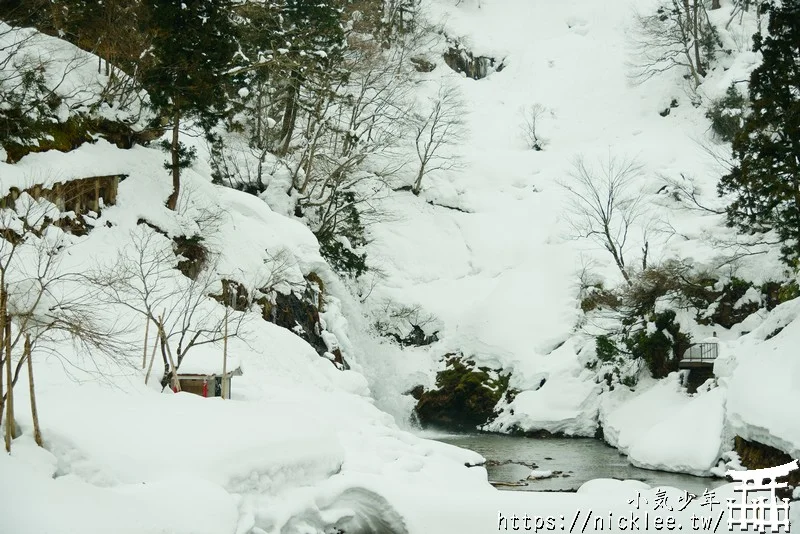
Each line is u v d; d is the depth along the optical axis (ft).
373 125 151.02
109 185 82.53
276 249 98.43
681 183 144.77
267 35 110.63
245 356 74.64
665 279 111.96
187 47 87.25
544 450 101.19
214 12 88.22
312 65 118.42
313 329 100.17
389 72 175.52
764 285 112.16
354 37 151.33
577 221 143.54
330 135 143.64
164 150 95.76
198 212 90.48
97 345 45.47
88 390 48.55
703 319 111.96
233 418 49.03
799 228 95.40
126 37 89.86
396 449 62.44
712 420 84.48
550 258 136.15
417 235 152.76
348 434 62.13
